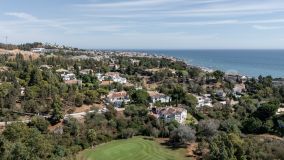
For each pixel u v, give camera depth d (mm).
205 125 127438
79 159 109062
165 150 119312
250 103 172875
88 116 136750
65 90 165375
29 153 90812
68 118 130750
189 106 169125
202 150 114562
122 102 163500
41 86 160125
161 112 152000
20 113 138125
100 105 157000
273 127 133875
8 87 156125
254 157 98875
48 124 125625
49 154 98500
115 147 121750
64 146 109750
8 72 194250
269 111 140625
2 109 135125
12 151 90312
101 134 128625
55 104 134125
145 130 136000
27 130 109438
